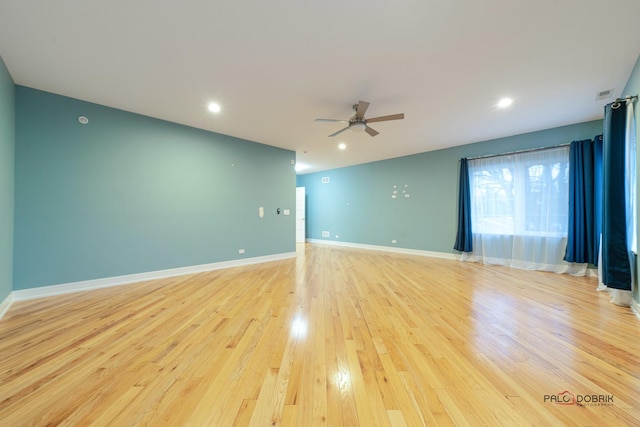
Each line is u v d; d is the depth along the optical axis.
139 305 2.84
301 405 1.37
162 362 1.75
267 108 3.62
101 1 1.80
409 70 2.68
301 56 2.45
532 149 4.63
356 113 3.37
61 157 3.25
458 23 2.02
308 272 4.47
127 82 2.93
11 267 2.88
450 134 4.84
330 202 8.45
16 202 2.98
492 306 2.83
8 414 1.30
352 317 2.52
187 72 2.72
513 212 4.88
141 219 3.87
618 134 2.80
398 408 1.34
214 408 1.34
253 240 5.29
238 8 1.87
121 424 1.24
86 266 3.42
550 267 4.47
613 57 2.47
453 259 5.69
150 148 3.95
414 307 2.80
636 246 2.62
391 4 1.83
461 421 1.26
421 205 6.28
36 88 3.07
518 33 2.14
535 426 1.23
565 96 3.28
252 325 2.34
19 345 1.97
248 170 5.19
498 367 1.71
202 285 3.64
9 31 2.10
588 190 4.07
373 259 5.74
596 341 2.05
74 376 1.60
